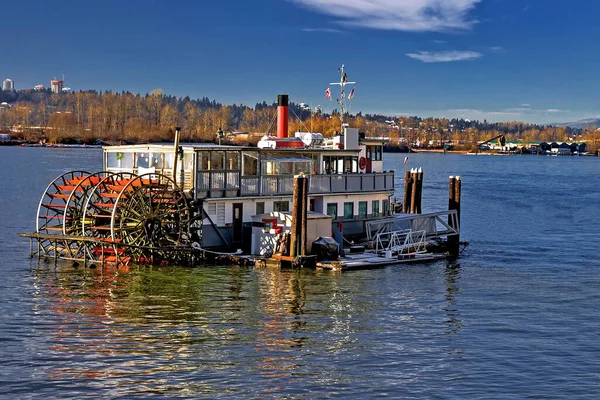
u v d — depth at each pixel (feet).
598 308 146.10
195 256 171.53
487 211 340.18
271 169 186.50
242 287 153.17
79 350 111.86
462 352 116.47
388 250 187.73
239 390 98.94
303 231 170.50
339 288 155.22
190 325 126.21
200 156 171.42
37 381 99.81
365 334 124.16
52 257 179.11
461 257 203.31
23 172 501.56
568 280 172.86
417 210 227.81
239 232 180.34
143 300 141.59
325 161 199.72
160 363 107.55
